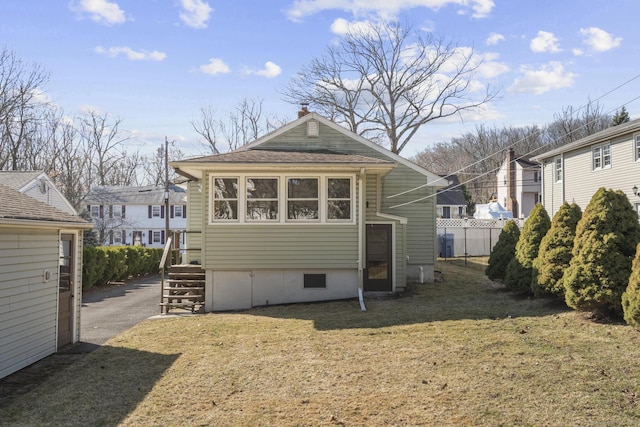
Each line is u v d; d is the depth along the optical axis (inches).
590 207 358.0
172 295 525.3
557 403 204.2
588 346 279.1
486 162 2101.4
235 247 495.2
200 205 645.3
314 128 621.9
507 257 544.1
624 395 207.8
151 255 1094.4
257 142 618.8
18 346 302.5
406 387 233.9
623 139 825.5
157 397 239.5
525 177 1795.0
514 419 191.9
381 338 332.5
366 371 261.9
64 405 234.7
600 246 341.1
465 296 504.7
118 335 398.6
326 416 205.3
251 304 498.6
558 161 1054.4
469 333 328.5
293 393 235.1
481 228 1270.9
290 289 501.4
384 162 491.5
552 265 399.9
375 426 193.0
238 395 236.7
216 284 498.6
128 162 2194.9
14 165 1277.1
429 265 665.6
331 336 346.3
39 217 317.7
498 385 228.1
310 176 499.2
